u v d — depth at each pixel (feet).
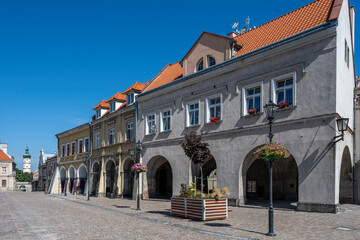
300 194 49.32
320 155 47.75
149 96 85.56
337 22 48.26
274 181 70.74
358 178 60.13
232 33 83.51
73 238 33.14
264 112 56.03
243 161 58.85
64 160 149.69
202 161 48.57
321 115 48.08
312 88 49.85
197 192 47.44
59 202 86.48
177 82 75.92
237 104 61.11
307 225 36.50
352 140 59.62
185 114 73.56
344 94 52.34
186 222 41.47
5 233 36.40
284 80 54.65
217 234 33.19
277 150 33.45
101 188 108.58
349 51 58.49
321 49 49.42
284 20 64.13
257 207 54.65
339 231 32.58
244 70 60.59
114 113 103.96
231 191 59.88
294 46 52.44
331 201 45.85
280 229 34.81
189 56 75.46
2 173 262.06
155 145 82.33
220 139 63.67
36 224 43.29
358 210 48.47
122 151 98.02
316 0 61.26
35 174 313.73
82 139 132.16
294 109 51.72
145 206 66.59
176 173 74.59
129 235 34.19
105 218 48.80
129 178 98.07
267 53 56.18
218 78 65.87
